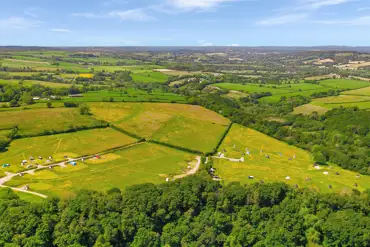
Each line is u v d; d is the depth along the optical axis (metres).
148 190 104.38
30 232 86.06
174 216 100.38
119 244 90.75
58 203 97.88
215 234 95.62
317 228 99.44
